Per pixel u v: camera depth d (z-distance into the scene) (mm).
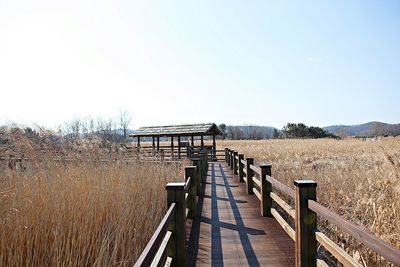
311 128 64688
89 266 3684
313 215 3297
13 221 3600
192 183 6340
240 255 4238
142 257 2006
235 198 8234
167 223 2994
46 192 4328
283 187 4383
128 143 10344
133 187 5730
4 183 4449
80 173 5305
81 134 6871
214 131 23672
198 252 4383
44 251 3578
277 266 3836
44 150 5465
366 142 30984
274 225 5637
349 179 8156
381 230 4582
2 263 3281
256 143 36000
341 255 2438
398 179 6062
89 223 4098
